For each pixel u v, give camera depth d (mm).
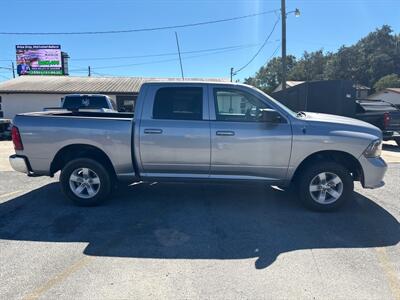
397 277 3162
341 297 2840
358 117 12414
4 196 5754
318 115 5496
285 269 3309
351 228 4375
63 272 3242
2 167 8570
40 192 6012
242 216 4801
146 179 5117
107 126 4945
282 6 19484
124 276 3172
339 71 65250
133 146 4949
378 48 65188
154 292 2910
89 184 5195
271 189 6168
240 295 2867
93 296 2850
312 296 2854
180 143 4867
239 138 4793
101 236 4105
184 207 5184
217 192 5988
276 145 4773
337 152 4879
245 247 3811
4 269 3297
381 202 5453
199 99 4898
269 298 2826
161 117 4922
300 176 4961
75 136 4980
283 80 20016
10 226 4426
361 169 4832
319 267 3348
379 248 3793
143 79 27516
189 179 5047
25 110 23172
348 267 3350
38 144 5043
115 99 23234
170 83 4930
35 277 3148
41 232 4227
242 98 4875
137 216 4793
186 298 2824
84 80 26531
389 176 7320
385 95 37031
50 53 33500
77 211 5004
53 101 23125
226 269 3311
